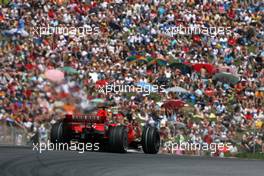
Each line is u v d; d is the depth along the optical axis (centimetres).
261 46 14412
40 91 11081
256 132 9912
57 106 10662
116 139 6412
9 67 12412
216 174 4331
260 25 15100
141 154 6475
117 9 15100
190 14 15088
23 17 14412
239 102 12281
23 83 11606
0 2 14850
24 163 4597
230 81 12900
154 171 4394
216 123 10919
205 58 14012
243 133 10294
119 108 11419
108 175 3991
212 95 12469
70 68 12069
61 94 10812
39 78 11631
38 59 12962
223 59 13988
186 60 13938
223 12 15350
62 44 13625
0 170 4006
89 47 13662
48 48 13400
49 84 11112
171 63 13412
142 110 11344
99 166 4631
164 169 4597
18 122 10344
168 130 10156
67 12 14762
